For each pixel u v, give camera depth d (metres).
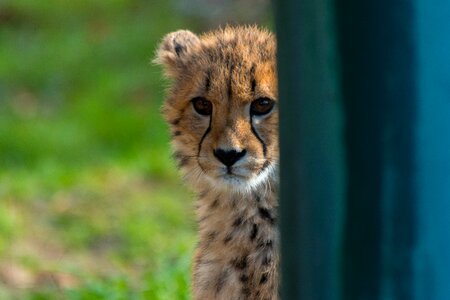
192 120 10.75
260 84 10.31
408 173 5.52
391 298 5.63
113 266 17.78
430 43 5.41
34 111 28.97
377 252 5.63
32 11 37.38
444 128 5.47
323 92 5.65
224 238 10.58
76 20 36.34
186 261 14.88
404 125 5.49
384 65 5.46
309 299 5.91
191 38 11.53
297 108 5.80
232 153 10.26
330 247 5.77
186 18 33.22
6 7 37.62
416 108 5.47
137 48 32.84
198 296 10.73
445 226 5.53
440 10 5.39
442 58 5.42
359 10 5.46
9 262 17.73
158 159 24.06
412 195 5.54
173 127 11.15
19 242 19.28
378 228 5.61
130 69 31.42
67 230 20.02
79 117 27.89
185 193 21.86
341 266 5.74
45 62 32.56
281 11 5.84
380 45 5.45
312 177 5.77
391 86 5.48
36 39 34.94
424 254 5.56
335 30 5.55
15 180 22.70
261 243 10.40
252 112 10.38
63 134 26.39
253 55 10.50
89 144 25.94
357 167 5.61
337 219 5.71
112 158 24.80
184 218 20.28
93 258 18.53
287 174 5.98
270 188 10.40
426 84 5.44
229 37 11.05
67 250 19.03
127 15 35.81
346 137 5.61
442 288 5.56
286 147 5.95
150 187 22.64
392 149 5.52
